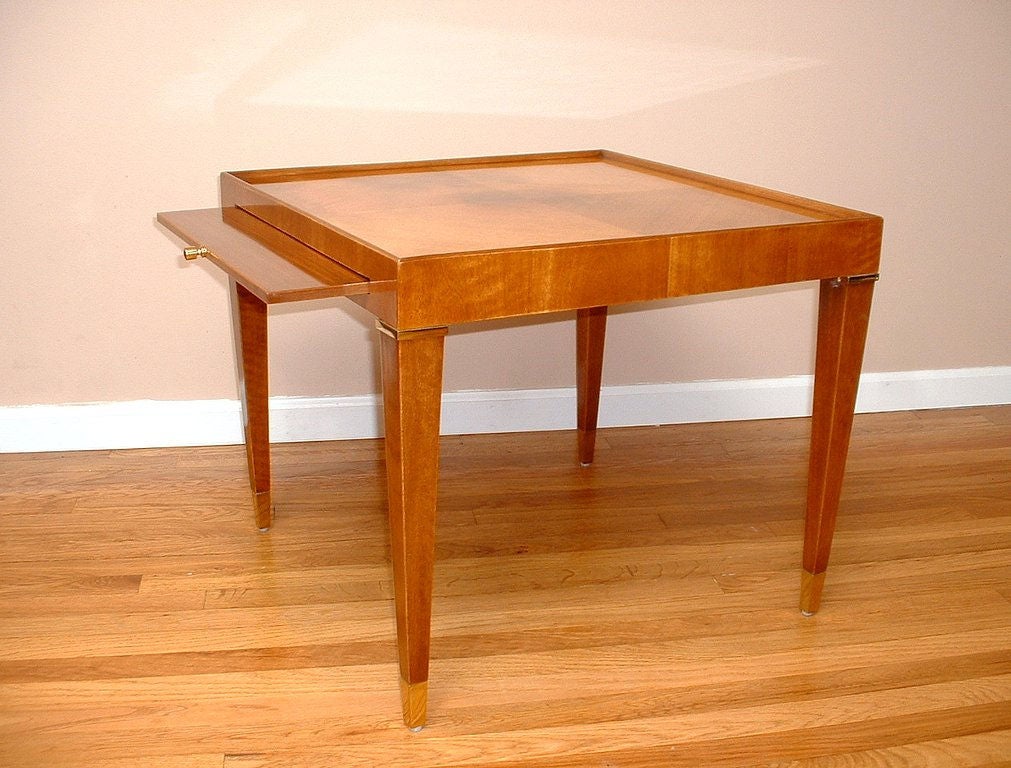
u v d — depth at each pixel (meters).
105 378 2.84
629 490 2.71
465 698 1.89
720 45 2.84
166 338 2.83
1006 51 3.01
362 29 2.66
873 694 1.92
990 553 2.43
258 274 1.63
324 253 1.78
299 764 1.71
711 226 1.80
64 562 2.31
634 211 1.94
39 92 2.57
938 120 3.03
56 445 2.87
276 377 2.91
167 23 2.57
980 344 3.29
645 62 2.82
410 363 1.57
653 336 3.06
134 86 2.61
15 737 1.76
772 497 2.69
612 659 2.01
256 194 2.05
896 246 3.13
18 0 2.50
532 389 3.05
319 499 2.63
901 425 3.17
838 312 1.91
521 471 2.81
